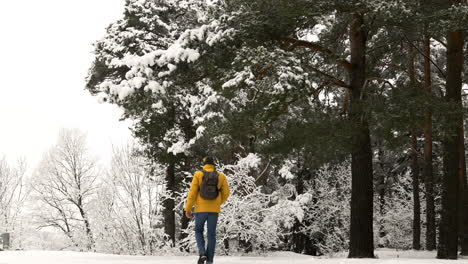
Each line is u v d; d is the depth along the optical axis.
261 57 11.38
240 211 18.08
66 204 30.16
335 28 15.05
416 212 24.30
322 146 11.97
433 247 21.61
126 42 20.25
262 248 20.98
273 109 11.79
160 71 13.56
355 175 12.88
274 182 25.58
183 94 18.12
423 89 12.14
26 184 30.47
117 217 17.77
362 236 12.61
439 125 11.55
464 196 18.22
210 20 13.00
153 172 18.78
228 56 12.44
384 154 31.80
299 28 12.64
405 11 10.73
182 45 12.62
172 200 21.20
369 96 12.34
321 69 16.42
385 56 18.81
